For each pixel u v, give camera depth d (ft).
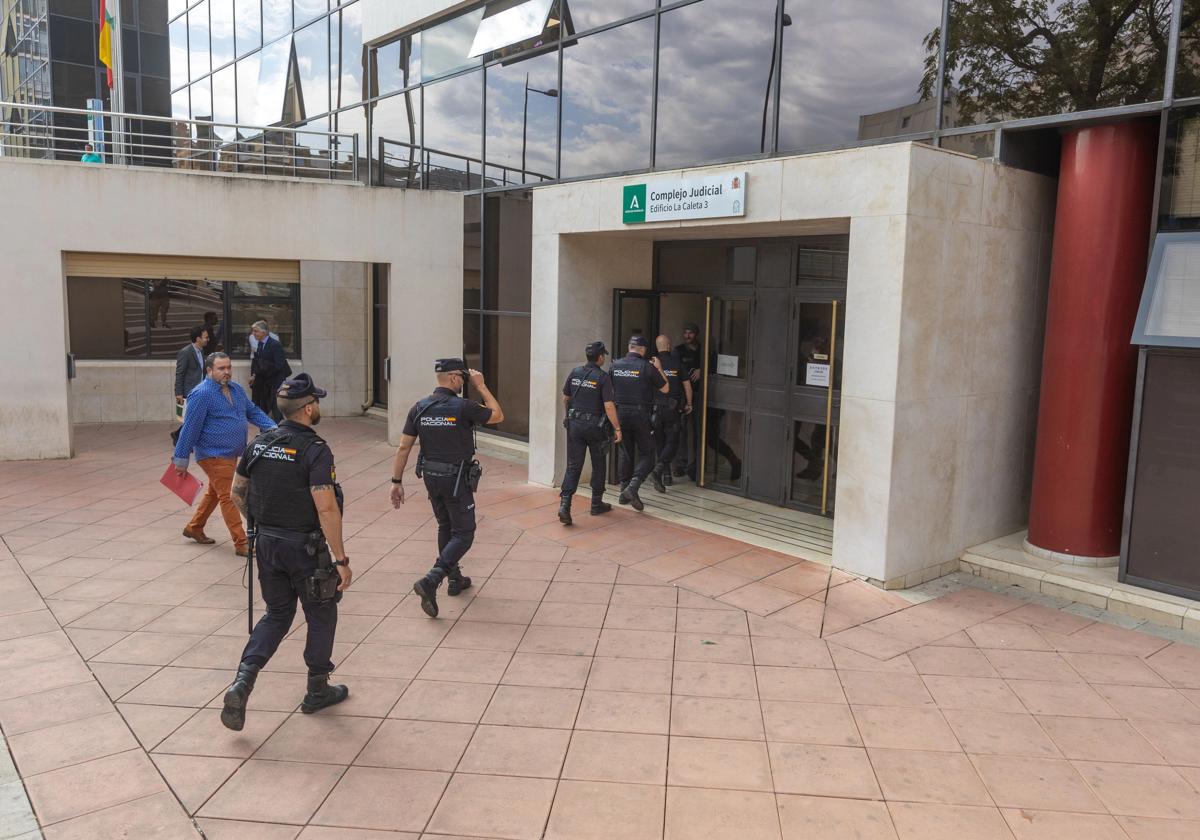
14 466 35.29
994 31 22.53
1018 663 17.81
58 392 36.42
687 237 30.89
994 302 23.70
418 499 31.32
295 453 14.48
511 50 37.50
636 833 12.10
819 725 15.17
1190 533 20.18
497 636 18.83
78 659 17.40
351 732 14.75
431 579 19.31
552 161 35.65
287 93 52.49
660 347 31.07
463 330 42.65
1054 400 22.97
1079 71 21.31
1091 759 14.19
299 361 49.67
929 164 20.92
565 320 31.30
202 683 16.47
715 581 22.36
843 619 19.97
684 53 29.58
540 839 11.95
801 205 22.81
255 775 13.42
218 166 56.59
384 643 18.40
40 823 12.12
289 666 17.29
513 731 14.87
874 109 24.93
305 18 50.39
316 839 11.89
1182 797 13.14
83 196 35.60
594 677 16.93
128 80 66.39
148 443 41.04
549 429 32.09
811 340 28.58
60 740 14.33
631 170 31.94
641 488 32.53
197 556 24.18
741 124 27.99
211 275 38.40
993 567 22.97
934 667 17.57
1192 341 19.57
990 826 12.35
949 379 22.57
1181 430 20.10
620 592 21.57
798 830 12.21
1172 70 19.84
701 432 32.40
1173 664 17.88
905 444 21.53
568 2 34.24
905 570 22.20
